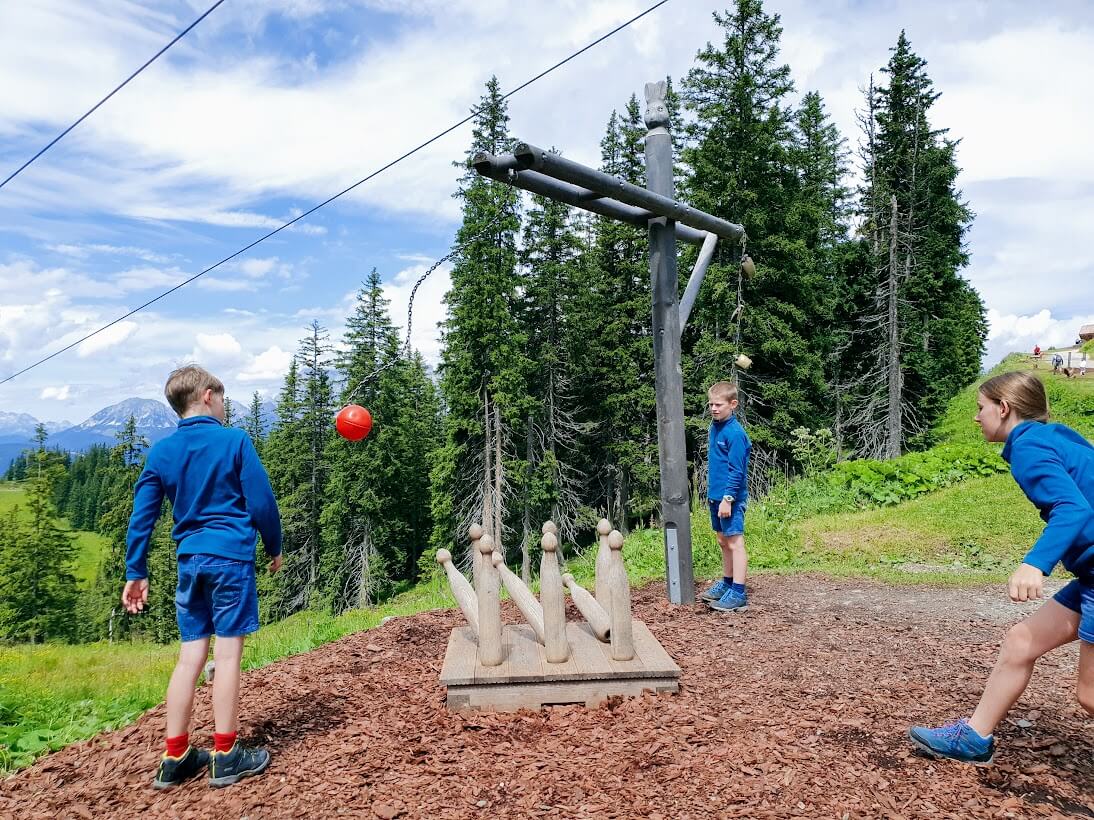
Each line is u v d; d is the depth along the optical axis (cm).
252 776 315
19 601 4444
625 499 2739
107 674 851
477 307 2450
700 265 641
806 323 2358
